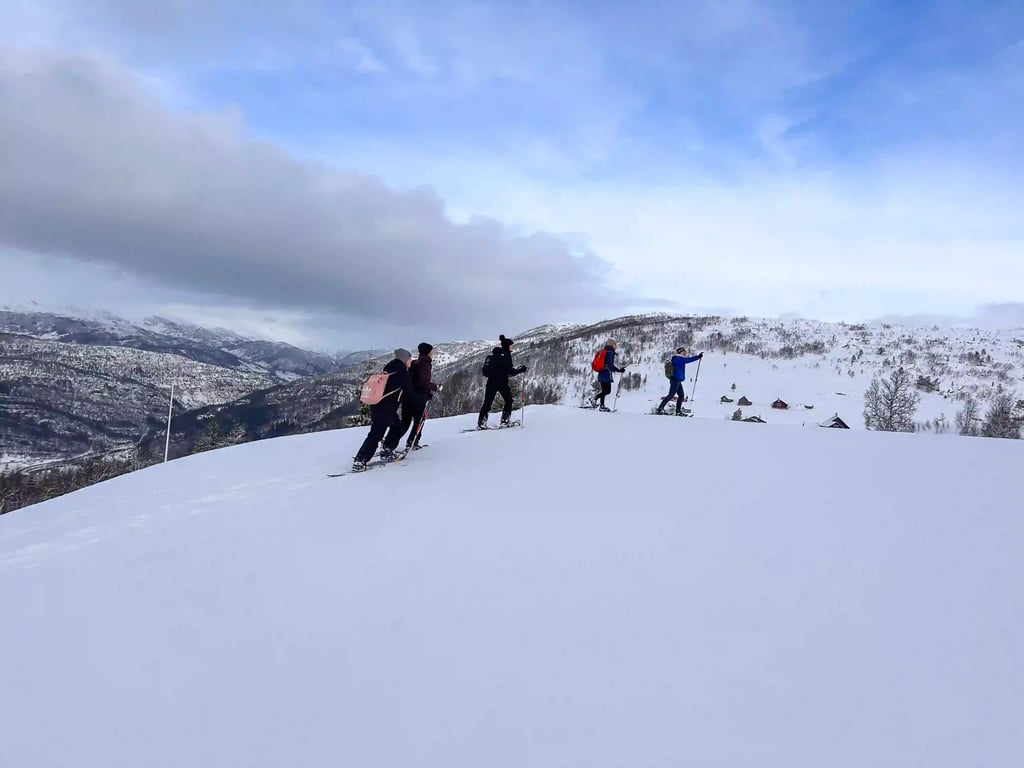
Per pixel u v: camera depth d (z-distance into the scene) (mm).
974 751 2645
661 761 2648
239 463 10844
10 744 3049
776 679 3246
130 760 2881
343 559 5434
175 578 5277
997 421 69250
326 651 3820
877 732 2797
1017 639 3551
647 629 3828
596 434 10508
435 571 4969
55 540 6812
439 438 11344
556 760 2688
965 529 5254
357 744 2883
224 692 3438
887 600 4086
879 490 6438
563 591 4426
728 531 5422
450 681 3377
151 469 11250
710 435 9977
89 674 3727
